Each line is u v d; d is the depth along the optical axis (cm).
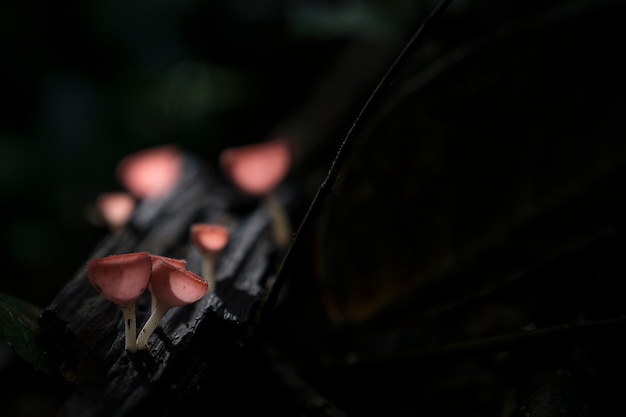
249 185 68
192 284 51
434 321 67
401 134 63
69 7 130
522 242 63
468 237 64
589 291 60
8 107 121
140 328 54
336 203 63
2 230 109
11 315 53
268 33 141
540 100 63
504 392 60
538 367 56
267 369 60
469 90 62
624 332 53
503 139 63
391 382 67
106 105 128
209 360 53
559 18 62
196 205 70
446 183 63
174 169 72
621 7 62
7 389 77
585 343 55
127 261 49
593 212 62
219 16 144
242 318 55
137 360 52
